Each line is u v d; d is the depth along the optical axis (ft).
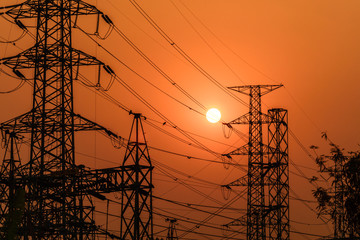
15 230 151.43
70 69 212.64
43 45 212.43
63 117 207.82
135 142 234.99
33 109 208.74
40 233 196.75
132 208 231.50
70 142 209.56
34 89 210.38
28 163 205.05
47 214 201.87
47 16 214.07
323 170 184.44
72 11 215.51
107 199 230.27
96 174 226.58
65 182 204.74
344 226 179.11
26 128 209.26
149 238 237.66
